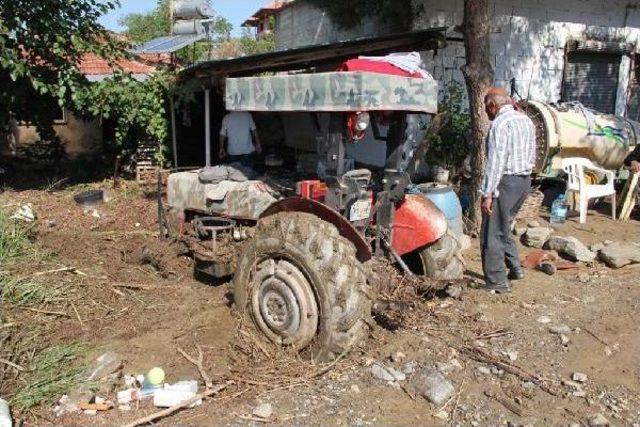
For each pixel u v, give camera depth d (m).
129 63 12.46
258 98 4.25
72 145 12.33
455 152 9.34
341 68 3.97
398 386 3.62
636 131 9.45
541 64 11.16
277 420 3.24
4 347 3.78
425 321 4.55
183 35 12.20
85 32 9.73
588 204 8.97
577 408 3.46
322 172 4.38
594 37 11.61
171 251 5.62
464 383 3.71
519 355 4.11
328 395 3.49
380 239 4.57
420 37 7.52
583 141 8.84
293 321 3.82
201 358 3.85
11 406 3.25
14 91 9.57
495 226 5.18
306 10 13.16
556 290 5.45
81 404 3.32
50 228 7.18
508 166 5.02
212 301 4.84
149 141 10.96
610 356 4.15
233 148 6.55
